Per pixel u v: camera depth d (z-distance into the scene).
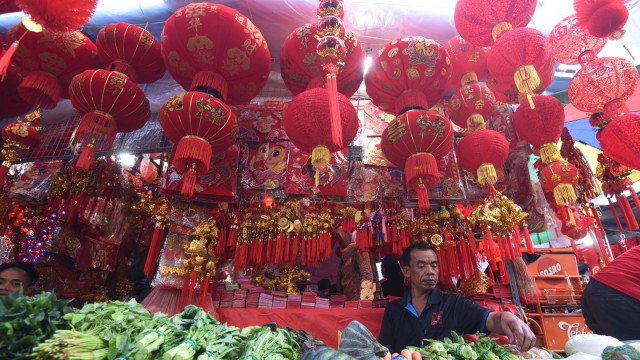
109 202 3.95
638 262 1.78
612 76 2.27
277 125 3.39
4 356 0.98
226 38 2.34
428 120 2.36
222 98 2.52
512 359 1.41
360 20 3.26
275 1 3.02
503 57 2.35
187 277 2.70
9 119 3.68
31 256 3.48
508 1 2.30
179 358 1.09
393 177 3.25
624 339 1.68
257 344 1.37
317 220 3.17
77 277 4.01
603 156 2.79
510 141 3.27
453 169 3.20
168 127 2.29
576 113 3.88
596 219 2.99
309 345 1.64
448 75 2.64
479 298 3.28
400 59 2.54
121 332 1.21
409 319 2.27
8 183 3.53
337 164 3.20
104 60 2.76
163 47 2.47
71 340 1.02
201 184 2.91
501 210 2.64
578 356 1.37
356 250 3.68
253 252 3.21
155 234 2.89
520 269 3.38
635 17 3.11
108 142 2.58
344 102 2.26
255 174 3.25
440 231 3.19
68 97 2.96
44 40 2.54
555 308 3.77
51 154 3.50
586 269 4.59
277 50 3.54
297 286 3.93
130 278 3.64
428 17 3.21
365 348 1.36
